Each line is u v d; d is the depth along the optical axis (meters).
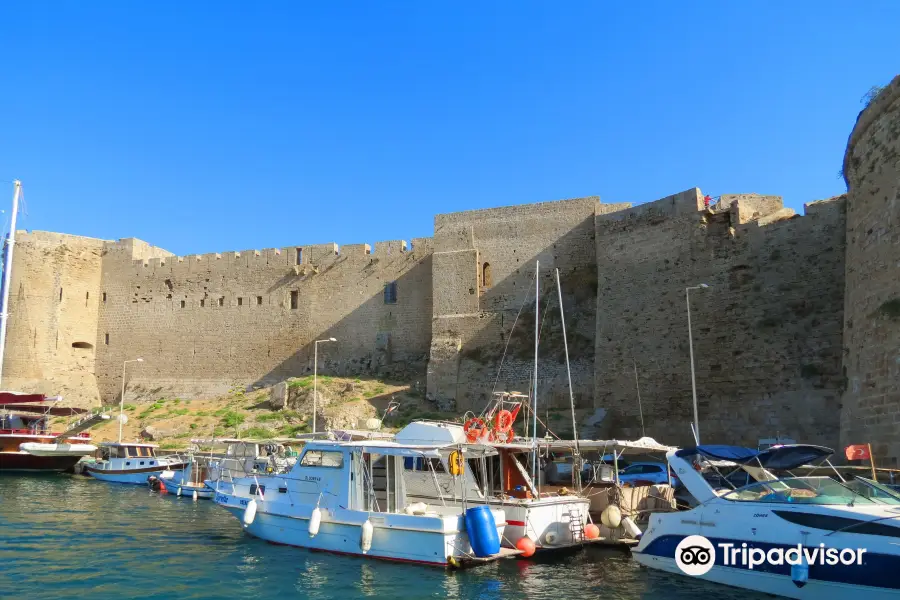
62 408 46.34
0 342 49.72
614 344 37.97
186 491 32.94
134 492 34.53
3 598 14.81
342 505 19.17
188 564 17.95
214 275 60.50
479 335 47.59
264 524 20.94
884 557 12.52
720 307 33.62
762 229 32.97
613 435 36.31
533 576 16.62
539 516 18.69
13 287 60.00
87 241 64.19
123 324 62.78
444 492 19.69
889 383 19.62
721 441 32.00
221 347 58.97
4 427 43.91
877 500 14.07
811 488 14.73
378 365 52.66
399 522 17.66
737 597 14.46
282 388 49.75
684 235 35.94
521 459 21.58
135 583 16.14
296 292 57.47
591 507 21.58
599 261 40.09
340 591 15.41
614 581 16.05
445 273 49.62
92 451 41.88
